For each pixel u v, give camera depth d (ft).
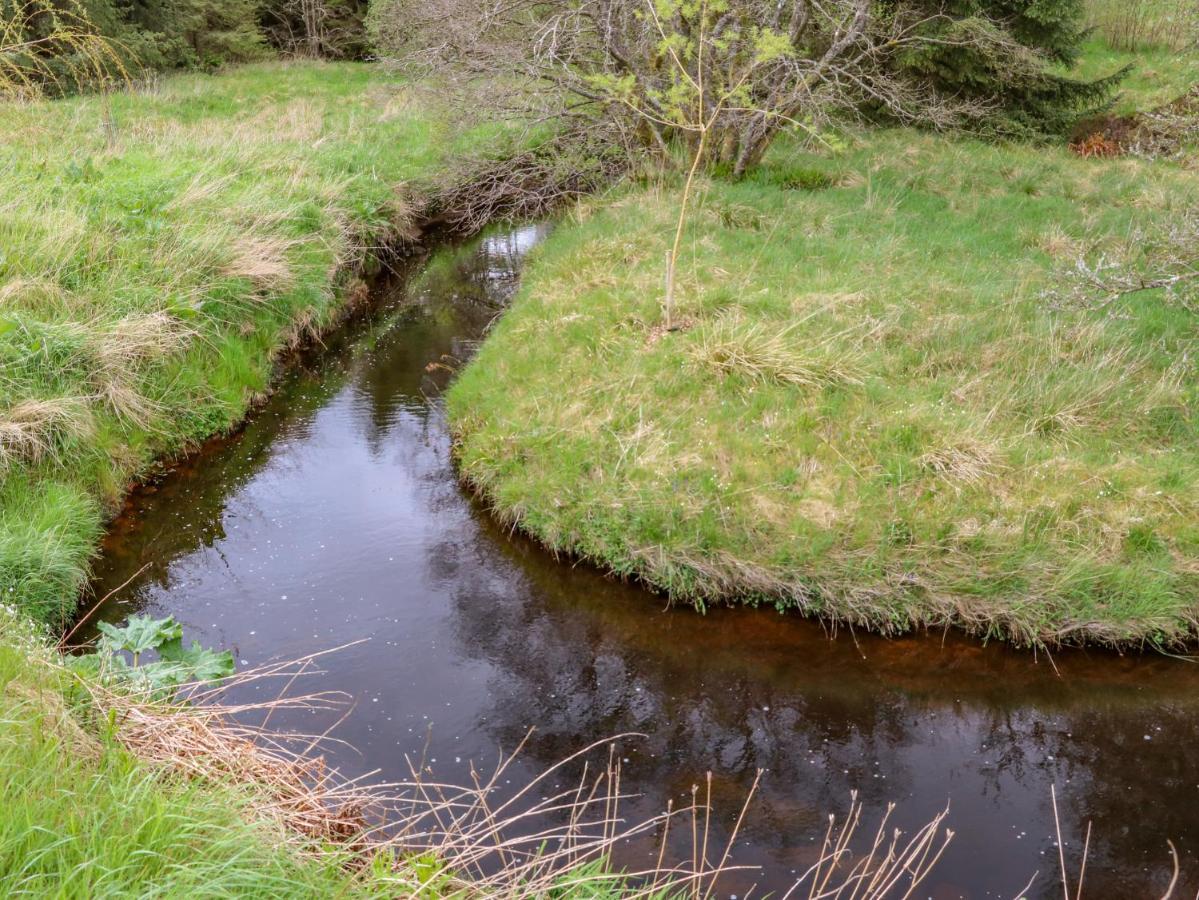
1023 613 17.89
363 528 21.94
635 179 40.52
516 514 21.49
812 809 14.33
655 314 26.40
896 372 23.53
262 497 23.18
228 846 9.68
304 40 88.48
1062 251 31.73
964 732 16.03
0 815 8.46
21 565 17.28
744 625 18.62
